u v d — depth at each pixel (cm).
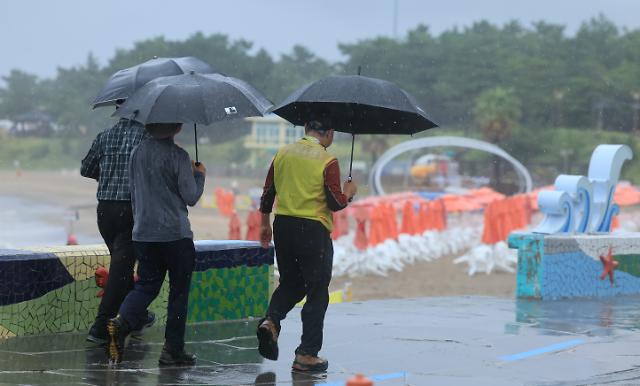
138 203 1680
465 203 8512
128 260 1861
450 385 1593
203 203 14475
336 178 1652
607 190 2945
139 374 1627
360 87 1661
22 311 1920
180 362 1719
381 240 5575
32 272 1928
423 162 16688
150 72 1855
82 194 18550
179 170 1666
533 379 1658
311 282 1678
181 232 1677
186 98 1634
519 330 2205
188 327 2117
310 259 1658
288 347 1928
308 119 1823
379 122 1802
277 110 1744
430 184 16450
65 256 1975
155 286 1717
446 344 1998
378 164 13375
